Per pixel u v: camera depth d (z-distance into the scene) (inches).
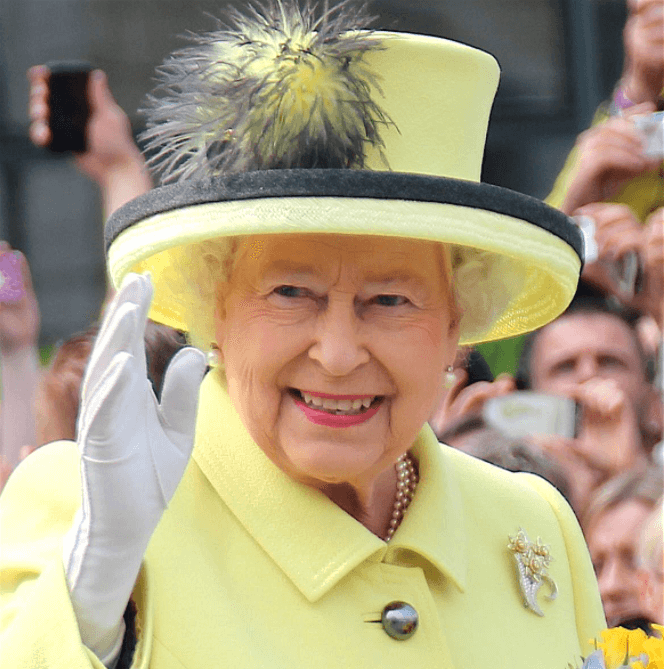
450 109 335.9
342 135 309.0
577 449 594.9
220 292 345.7
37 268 1095.0
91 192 1093.8
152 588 309.4
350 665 327.6
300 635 328.5
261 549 339.6
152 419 290.4
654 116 664.4
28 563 307.9
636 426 639.8
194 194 312.7
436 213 305.1
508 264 364.5
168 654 312.5
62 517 322.0
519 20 931.3
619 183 669.9
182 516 340.5
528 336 680.4
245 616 327.9
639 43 673.0
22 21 1017.5
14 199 1077.1
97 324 589.6
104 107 756.0
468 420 603.8
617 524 564.7
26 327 758.5
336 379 320.5
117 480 281.0
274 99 309.7
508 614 371.9
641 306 661.9
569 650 378.6
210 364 361.7
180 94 328.8
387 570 347.6
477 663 352.5
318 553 335.9
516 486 415.2
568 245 344.8
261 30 323.3
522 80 932.6
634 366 651.5
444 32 927.0
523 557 384.5
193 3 1001.5
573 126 928.3
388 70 328.5
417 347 327.0
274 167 313.0
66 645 280.7
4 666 279.7
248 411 332.8
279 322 322.0
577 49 927.7
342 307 318.7
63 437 569.0
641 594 542.6
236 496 345.4
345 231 299.4
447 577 357.4
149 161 338.6
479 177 349.7
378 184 300.8
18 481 336.5
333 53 312.0
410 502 372.8
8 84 1031.0
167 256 353.4
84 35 1008.2
